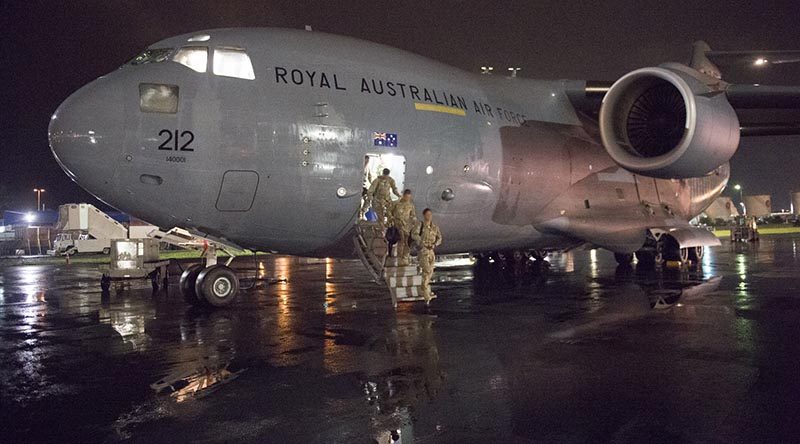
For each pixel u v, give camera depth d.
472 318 8.28
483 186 11.05
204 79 8.77
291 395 4.88
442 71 11.22
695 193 16.05
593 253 25.27
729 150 10.86
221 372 5.63
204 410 4.54
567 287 11.69
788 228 54.34
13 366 6.03
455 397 4.75
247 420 4.30
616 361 5.73
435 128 10.34
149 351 6.60
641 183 14.13
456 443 3.81
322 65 9.52
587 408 4.43
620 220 13.22
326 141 9.24
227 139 8.66
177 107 8.53
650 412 4.31
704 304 8.99
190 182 8.61
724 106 10.82
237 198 8.89
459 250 12.08
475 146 10.88
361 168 9.55
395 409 4.48
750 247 25.72
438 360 5.92
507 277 14.04
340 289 12.49
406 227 9.45
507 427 4.08
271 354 6.32
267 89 8.99
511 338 6.89
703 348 6.17
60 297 12.38
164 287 13.98
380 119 9.72
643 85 11.30
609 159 13.60
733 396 4.62
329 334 7.34
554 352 6.16
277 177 8.99
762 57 11.88
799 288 10.73
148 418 4.39
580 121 13.56
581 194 12.84
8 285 15.70
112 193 8.55
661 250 14.91
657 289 10.90
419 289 9.40
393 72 10.23
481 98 11.52
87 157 8.25
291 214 9.31
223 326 8.08
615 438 3.85
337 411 4.46
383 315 8.72
